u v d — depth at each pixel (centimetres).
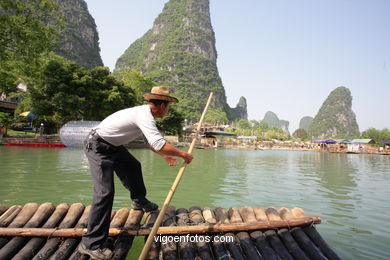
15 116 2541
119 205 379
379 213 380
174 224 226
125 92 2906
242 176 748
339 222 335
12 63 1401
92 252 186
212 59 18725
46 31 1473
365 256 236
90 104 2559
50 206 240
